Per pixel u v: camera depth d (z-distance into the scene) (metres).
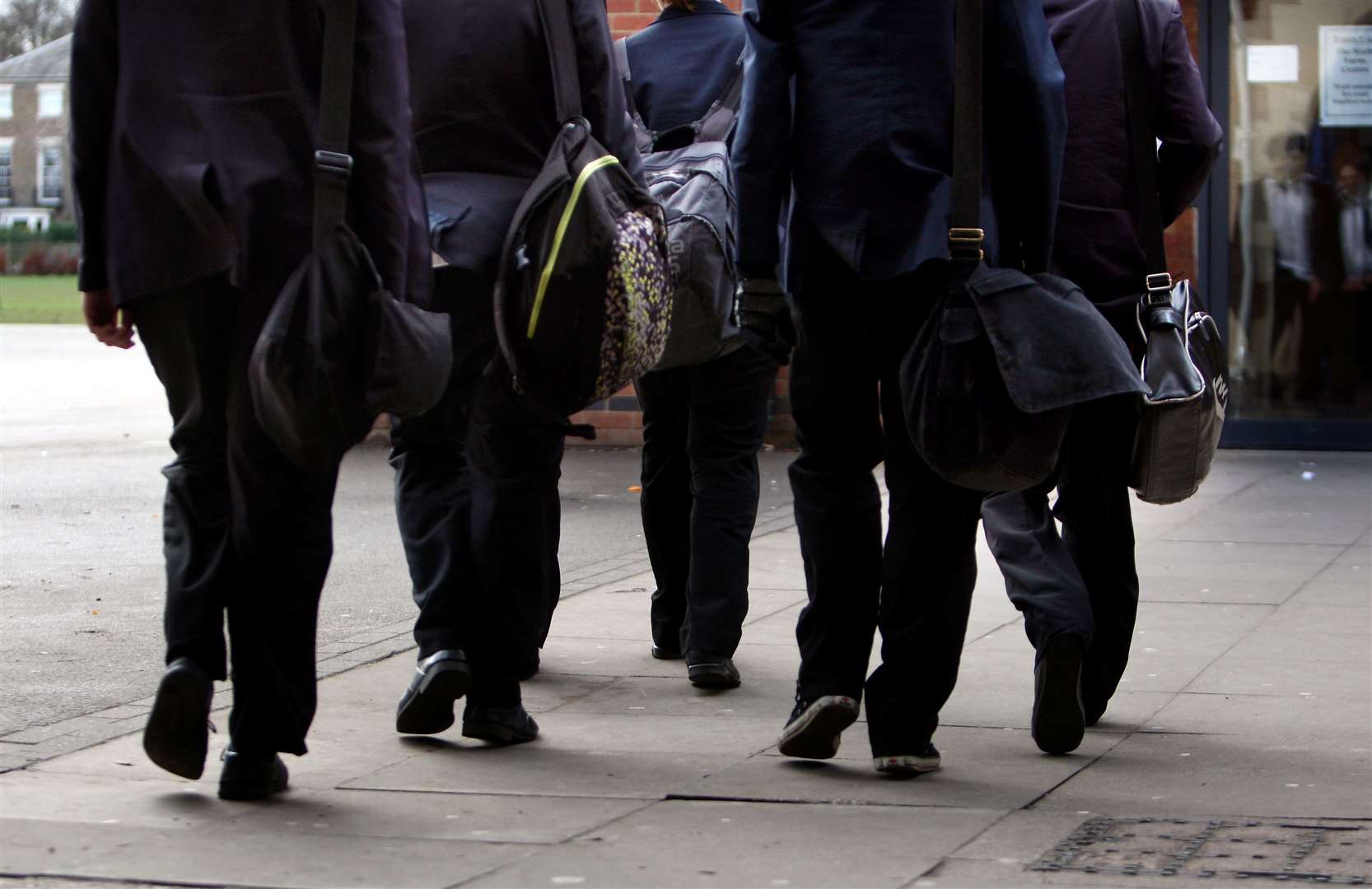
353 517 14.70
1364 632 9.69
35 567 12.20
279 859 5.55
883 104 6.19
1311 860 5.50
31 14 95.19
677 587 9.11
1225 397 7.42
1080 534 7.45
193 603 5.98
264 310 5.85
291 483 5.94
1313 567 11.97
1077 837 5.80
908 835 5.85
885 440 6.45
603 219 6.50
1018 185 6.36
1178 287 7.40
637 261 6.55
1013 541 7.16
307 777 6.68
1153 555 12.60
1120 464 7.36
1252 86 19.14
